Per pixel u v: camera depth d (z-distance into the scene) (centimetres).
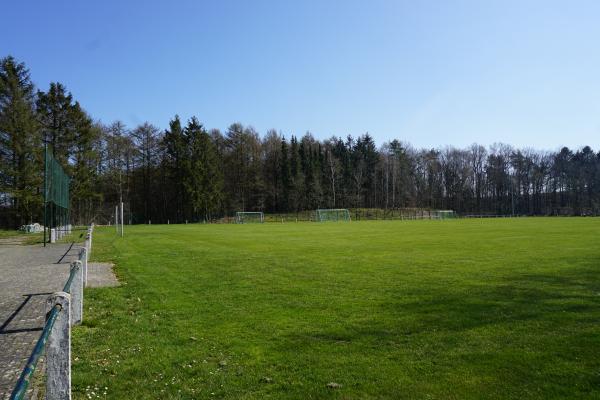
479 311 869
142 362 638
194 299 1065
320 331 769
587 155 12838
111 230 4809
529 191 11981
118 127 8212
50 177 2967
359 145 12000
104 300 1065
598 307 878
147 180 8894
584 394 495
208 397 524
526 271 1366
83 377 583
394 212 10481
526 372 561
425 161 12288
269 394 526
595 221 5409
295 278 1337
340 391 527
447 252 1992
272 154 10494
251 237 3325
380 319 834
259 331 782
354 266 1580
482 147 12381
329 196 10725
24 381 257
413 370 581
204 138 8538
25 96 5244
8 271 1568
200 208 8344
